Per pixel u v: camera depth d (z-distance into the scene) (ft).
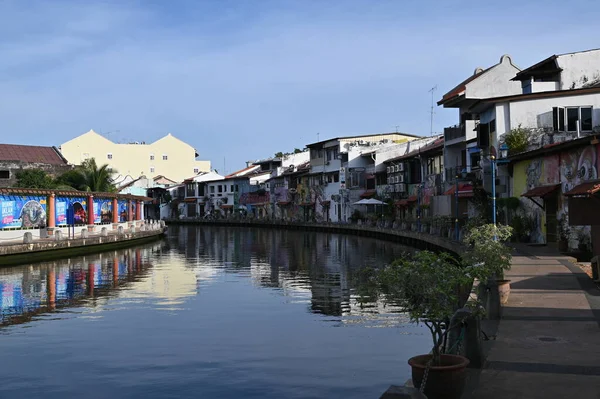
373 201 207.72
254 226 319.27
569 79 124.36
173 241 196.34
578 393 24.84
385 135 265.13
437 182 169.48
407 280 24.91
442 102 156.97
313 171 281.74
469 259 41.50
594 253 64.59
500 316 39.34
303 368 40.55
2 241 124.88
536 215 97.86
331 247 154.40
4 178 242.37
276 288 78.84
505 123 110.22
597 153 74.23
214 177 408.67
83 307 65.21
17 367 41.60
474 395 24.84
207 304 66.33
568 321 37.81
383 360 42.37
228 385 37.11
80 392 36.29
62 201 156.66
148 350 45.70
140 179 380.99
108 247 156.04
